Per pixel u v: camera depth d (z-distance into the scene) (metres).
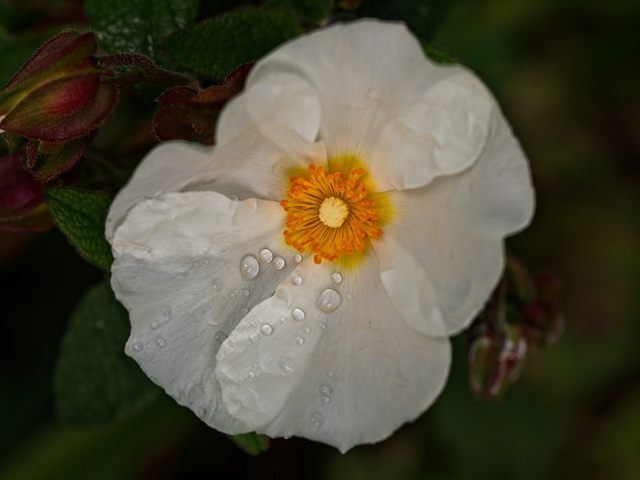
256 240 0.14
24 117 0.14
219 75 0.14
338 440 0.14
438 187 0.14
